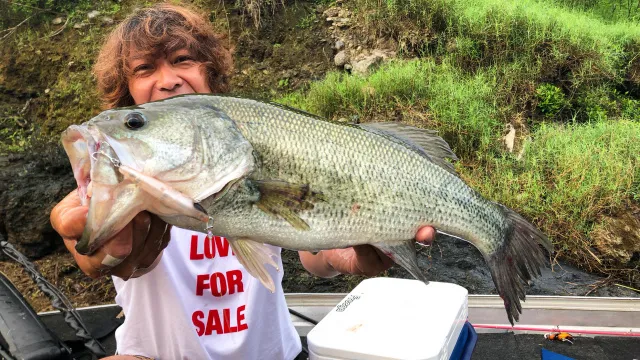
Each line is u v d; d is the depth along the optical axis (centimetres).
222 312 63
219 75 69
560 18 181
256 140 49
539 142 143
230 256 64
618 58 175
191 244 63
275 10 178
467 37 168
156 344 62
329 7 183
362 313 67
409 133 59
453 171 61
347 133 54
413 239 57
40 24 170
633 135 144
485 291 109
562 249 123
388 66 163
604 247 121
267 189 49
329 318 67
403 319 65
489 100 154
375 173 54
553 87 162
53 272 132
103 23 170
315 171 51
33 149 147
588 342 82
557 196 127
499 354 81
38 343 44
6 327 45
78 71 160
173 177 45
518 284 63
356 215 53
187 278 62
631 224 123
